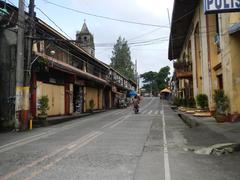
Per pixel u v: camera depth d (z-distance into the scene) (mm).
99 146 12734
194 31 33188
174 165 9180
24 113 20141
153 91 145500
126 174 8125
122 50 101875
